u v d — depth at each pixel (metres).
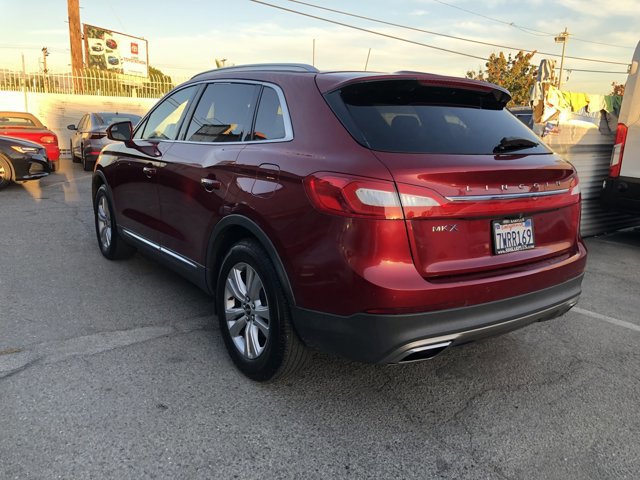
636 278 5.75
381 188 2.41
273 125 3.12
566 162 3.24
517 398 3.13
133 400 2.93
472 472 2.47
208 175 3.44
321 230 2.56
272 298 2.89
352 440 2.68
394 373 3.38
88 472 2.34
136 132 4.97
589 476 2.46
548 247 3.05
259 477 2.38
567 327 4.28
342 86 2.87
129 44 26.97
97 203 5.66
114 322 3.99
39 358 3.36
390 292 2.40
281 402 2.98
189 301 4.48
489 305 2.66
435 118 2.93
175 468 2.40
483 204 2.63
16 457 2.41
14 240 6.31
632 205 6.96
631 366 3.60
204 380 3.18
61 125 19.03
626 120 6.88
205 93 3.97
